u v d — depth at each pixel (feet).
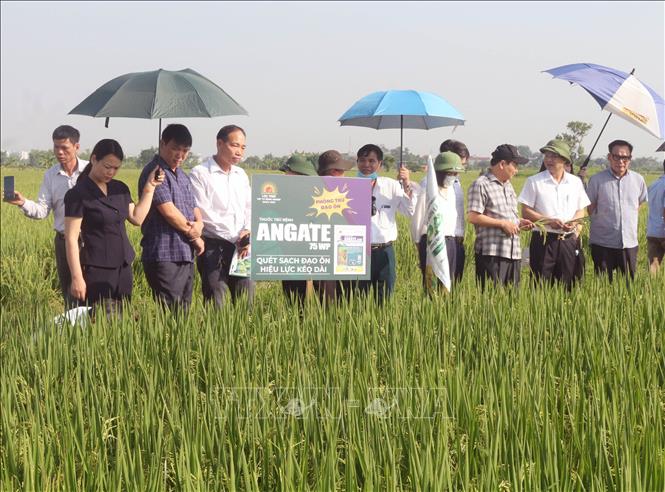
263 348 19.83
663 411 16.46
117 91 25.13
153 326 22.07
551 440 13.65
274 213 22.40
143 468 14.35
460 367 17.53
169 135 25.59
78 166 29.40
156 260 25.95
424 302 24.73
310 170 26.50
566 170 34.22
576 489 12.97
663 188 37.24
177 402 16.40
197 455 13.37
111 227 24.29
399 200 29.91
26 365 19.45
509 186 30.68
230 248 27.91
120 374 17.72
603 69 31.86
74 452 14.49
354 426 14.33
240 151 27.66
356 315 23.35
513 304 24.68
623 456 12.65
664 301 24.58
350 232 22.99
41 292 39.83
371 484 12.48
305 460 13.52
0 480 13.32
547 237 31.14
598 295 26.13
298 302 26.66
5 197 28.02
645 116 30.60
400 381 17.12
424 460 12.87
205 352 19.67
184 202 26.30
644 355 19.35
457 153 32.32
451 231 29.68
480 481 12.67
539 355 19.63
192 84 25.67
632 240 33.83
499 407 15.78
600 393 16.16
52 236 52.29
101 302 24.25
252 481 13.51
